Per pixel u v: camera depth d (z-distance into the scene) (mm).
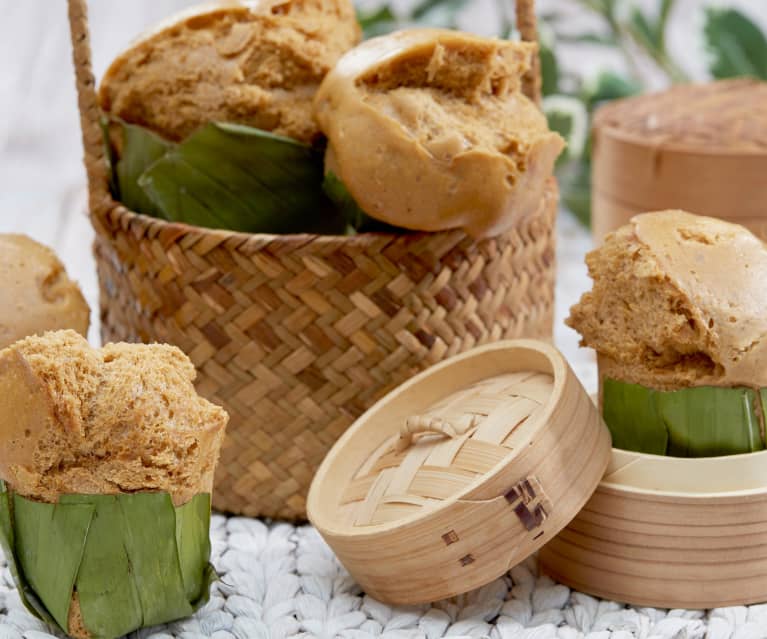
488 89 919
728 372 865
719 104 1152
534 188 918
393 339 920
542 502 842
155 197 932
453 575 844
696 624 854
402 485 863
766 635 847
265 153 925
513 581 891
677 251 870
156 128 948
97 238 969
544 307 976
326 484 887
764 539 859
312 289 913
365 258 910
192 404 839
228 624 864
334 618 867
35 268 919
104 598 838
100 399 827
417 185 895
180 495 838
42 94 1717
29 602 849
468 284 928
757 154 1088
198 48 939
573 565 879
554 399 856
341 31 966
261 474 938
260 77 937
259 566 902
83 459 829
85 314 928
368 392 926
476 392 898
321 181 936
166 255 924
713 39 1440
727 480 863
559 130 1410
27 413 824
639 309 877
